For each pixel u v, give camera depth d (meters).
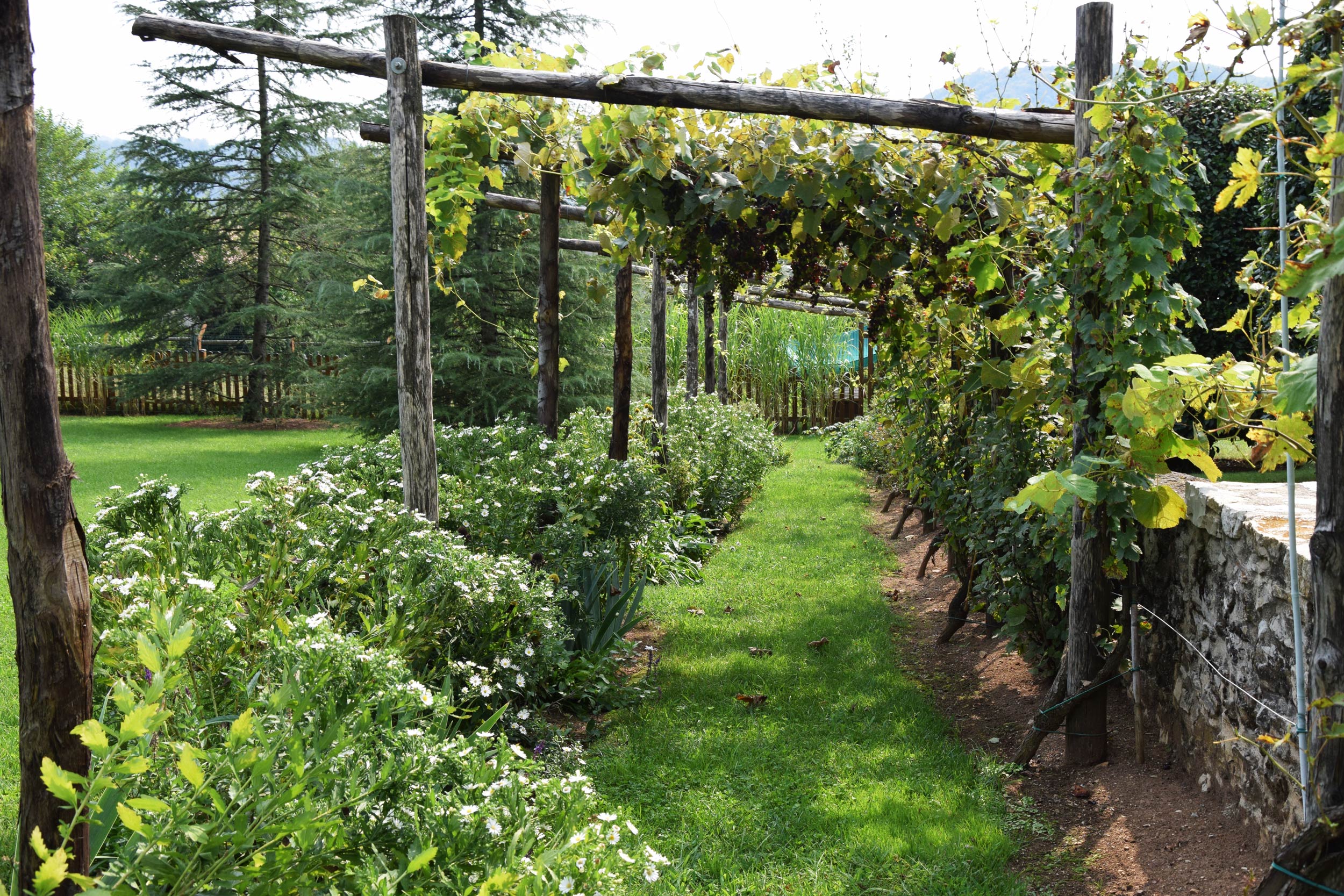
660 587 6.59
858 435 12.82
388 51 4.12
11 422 1.73
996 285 4.44
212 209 19.84
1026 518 4.28
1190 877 2.79
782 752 3.84
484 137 5.19
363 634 3.30
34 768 1.78
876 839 3.14
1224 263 7.09
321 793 2.05
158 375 19.20
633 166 4.79
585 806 2.38
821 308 12.53
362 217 14.52
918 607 6.20
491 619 3.69
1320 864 1.97
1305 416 2.43
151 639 2.24
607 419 8.38
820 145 4.54
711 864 2.96
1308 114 5.65
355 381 14.57
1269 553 2.75
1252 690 2.88
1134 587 3.83
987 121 3.85
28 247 1.71
